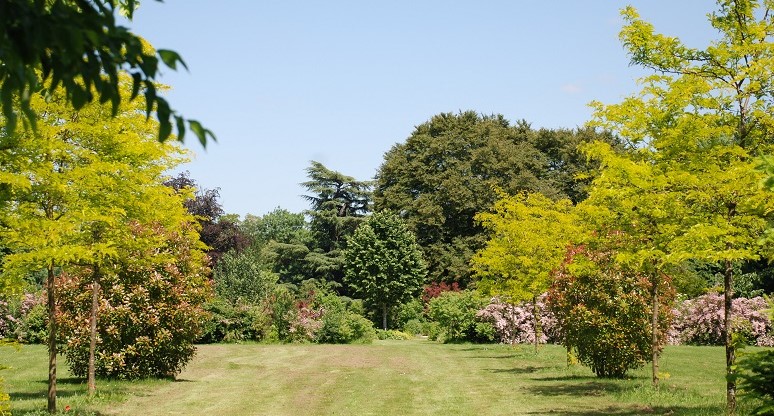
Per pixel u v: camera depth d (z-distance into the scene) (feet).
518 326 97.25
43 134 30.01
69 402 40.73
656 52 36.65
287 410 40.60
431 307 114.42
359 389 49.98
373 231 143.95
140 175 36.65
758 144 34.22
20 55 7.85
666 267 44.16
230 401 44.24
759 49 33.12
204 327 96.48
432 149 161.68
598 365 53.36
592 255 51.31
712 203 34.32
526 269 73.46
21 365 66.28
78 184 33.27
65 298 53.67
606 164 39.04
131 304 53.93
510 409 39.73
